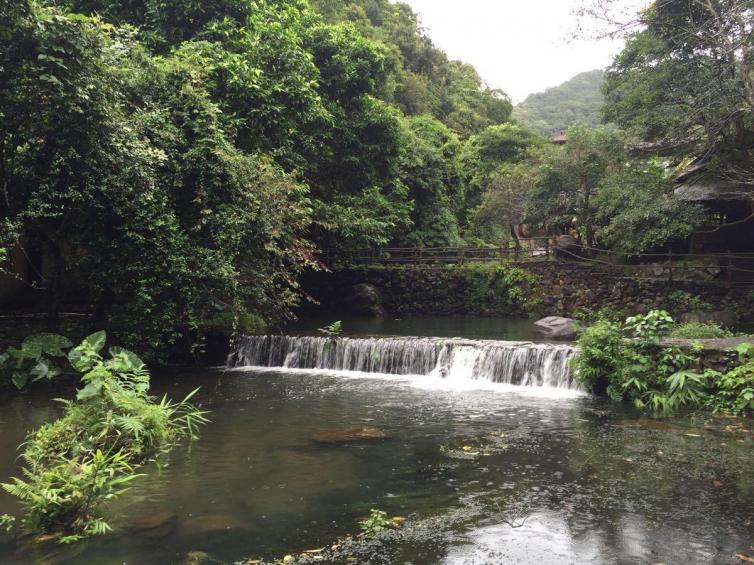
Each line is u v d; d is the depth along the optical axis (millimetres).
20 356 9406
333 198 20188
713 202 19969
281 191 12633
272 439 7020
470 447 6703
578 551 4105
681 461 6164
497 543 4230
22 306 13102
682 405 8680
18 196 9711
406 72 37875
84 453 5883
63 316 11016
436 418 8109
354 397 9531
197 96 11391
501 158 33875
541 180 21453
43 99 8711
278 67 14625
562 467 5977
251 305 13578
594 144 20609
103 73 9289
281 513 4793
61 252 11195
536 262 20766
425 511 4836
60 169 9344
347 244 20656
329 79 18953
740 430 7414
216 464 6059
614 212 18844
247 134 13516
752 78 13609
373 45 19438
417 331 16312
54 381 9820
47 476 4801
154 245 10570
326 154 18219
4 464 5926
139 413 6703
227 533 4410
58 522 4578
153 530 4469
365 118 19531
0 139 9281
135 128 10234
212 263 10883
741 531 4430
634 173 17859
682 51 14906
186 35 15039
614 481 5559
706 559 3982
